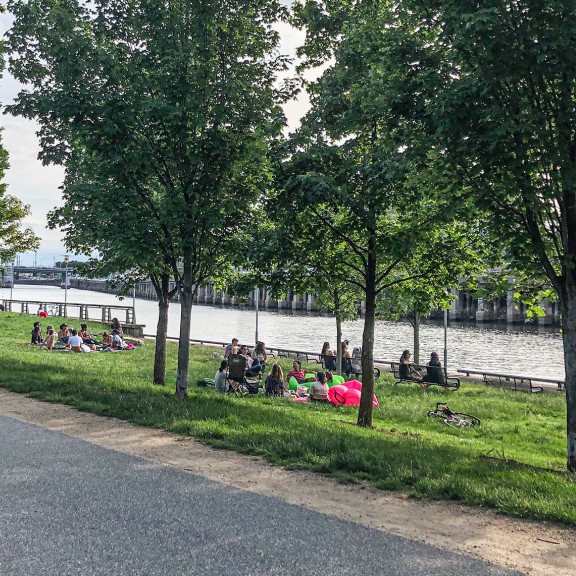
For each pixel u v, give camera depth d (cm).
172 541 495
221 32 1261
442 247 1272
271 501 610
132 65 1169
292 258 1282
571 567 466
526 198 840
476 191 895
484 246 1202
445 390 2044
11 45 1230
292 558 466
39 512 554
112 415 1045
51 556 458
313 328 7719
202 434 912
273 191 1254
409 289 1455
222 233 1281
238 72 1227
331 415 1400
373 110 1050
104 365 2067
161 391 1376
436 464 766
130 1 1238
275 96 1295
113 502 588
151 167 1210
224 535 511
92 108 1140
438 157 958
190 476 690
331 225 1267
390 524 553
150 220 1155
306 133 1210
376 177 1049
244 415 1105
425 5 941
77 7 1255
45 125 1255
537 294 1102
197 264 1335
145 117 1162
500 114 797
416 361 2691
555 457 1148
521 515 585
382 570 449
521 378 2217
